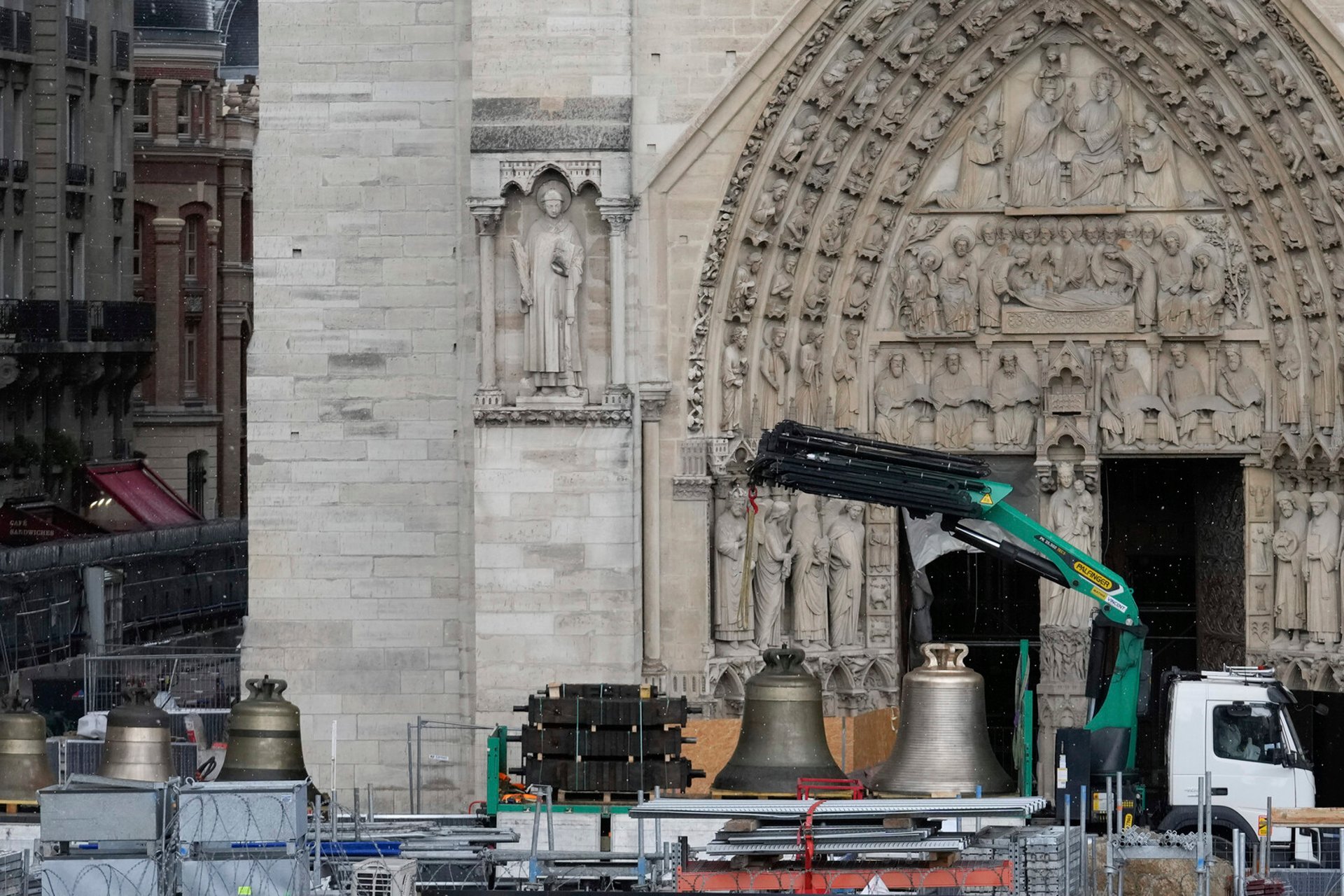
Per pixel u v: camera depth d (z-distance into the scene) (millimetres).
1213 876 91000
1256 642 119500
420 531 118312
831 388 118125
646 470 114312
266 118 118438
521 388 113000
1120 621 104875
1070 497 119812
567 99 112312
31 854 88812
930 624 124062
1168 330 119188
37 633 173000
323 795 104000
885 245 119062
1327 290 116250
